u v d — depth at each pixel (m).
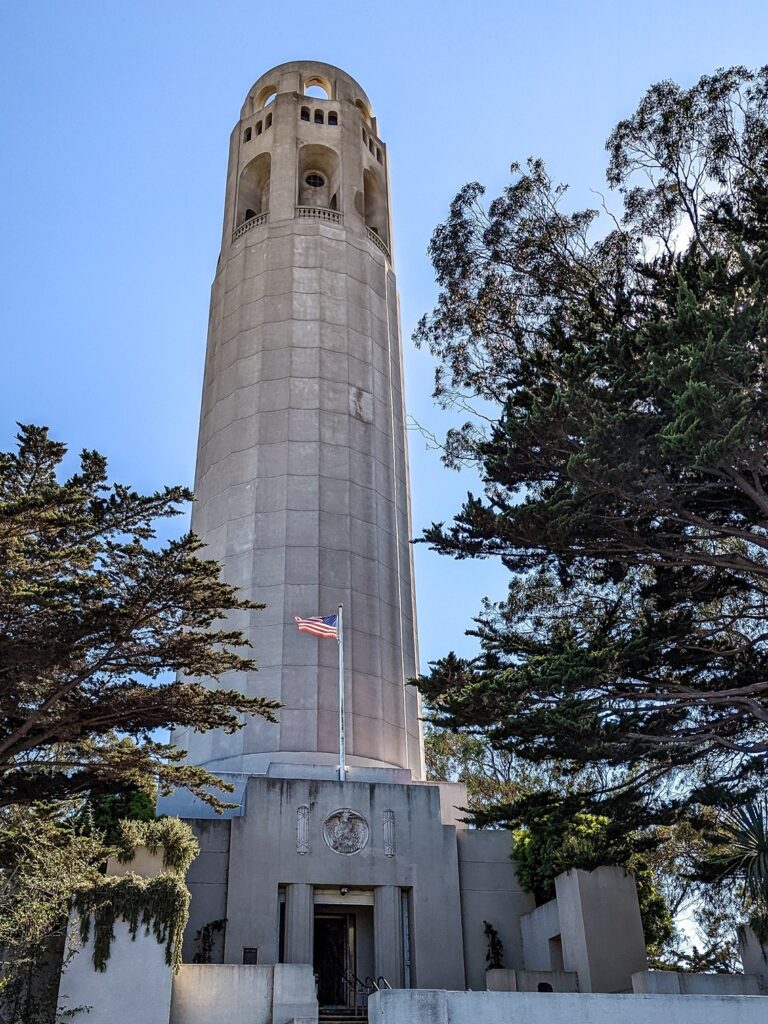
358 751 33.22
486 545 23.53
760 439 19.20
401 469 41.22
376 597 36.59
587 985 25.06
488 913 29.84
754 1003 16.58
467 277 30.27
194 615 20.66
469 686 20.30
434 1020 15.64
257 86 51.19
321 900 29.06
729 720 21.98
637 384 21.17
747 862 23.02
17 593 18.00
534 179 30.12
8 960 20.91
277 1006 22.16
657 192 28.25
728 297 20.05
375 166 48.81
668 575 24.45
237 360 41.16
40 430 20.31
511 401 24.59
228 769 32.38
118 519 19.78
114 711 20.72
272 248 43.16
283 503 37.12
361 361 41.31
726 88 27.23
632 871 27.12
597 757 20.11
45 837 21.69
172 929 22.17
